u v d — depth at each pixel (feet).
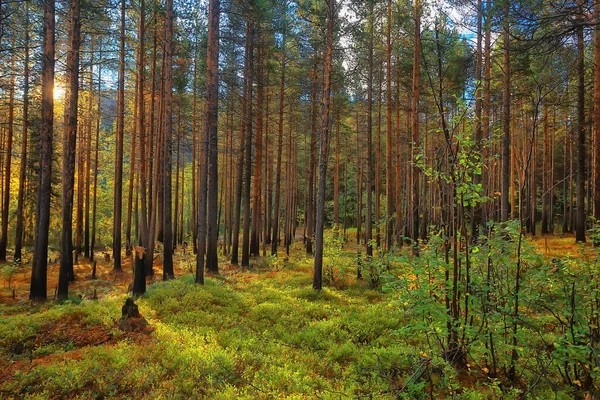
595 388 15.28
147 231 64.69
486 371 16.55
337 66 66.90
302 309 33.04
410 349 20.21
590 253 16.87
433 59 48.91
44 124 39.73
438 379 18.01
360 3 42.98
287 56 70.95
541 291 16.56
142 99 60.44
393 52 60.13
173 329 26.78
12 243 106.73
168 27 49.34
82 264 74.79
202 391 17.75
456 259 16.46
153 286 41.75
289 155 97.66
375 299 37.88
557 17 23.04
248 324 29.30
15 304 38.99
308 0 43.86
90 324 27.09
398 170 59.57
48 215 40.57
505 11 26.89
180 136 85.30
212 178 55.98
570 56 31.07
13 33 49.08
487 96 50.70
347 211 157.17
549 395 15.89
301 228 168.55
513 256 16.90
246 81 61.77
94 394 17.38
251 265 65.05
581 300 15.26
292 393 17.29
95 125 90.33
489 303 16.15
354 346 23.91
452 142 16.51
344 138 102.73
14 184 95.66
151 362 20.48
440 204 17.40
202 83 62.23
